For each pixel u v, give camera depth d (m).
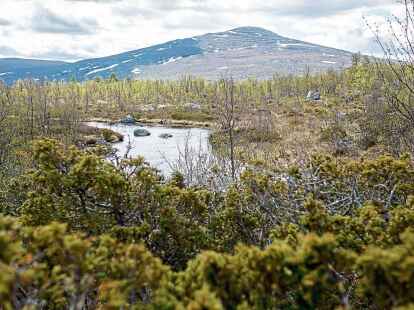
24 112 27.02
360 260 2.63
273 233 4.34
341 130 21.14
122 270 2.84
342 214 4.98
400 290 2.54
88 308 3.50
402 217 3.86
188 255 4.84
